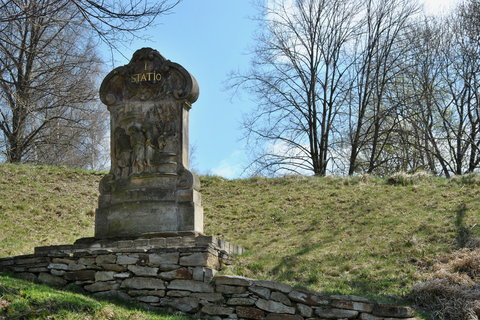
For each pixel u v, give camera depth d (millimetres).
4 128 25969
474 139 29734
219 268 10773
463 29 29609
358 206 16078
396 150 33500
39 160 28859
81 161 32125
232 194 19047
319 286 10805
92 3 10508
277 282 9656
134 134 12438
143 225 12023
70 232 15289
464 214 14109
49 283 10352
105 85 12859
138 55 12766
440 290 10266
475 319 9484
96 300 9477
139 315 9102
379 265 11758
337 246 12984
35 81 23219
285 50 29469
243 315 9602
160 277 10031
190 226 11945
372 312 9391
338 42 29641
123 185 12367
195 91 12664
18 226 15188
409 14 29938
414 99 31031
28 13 12211
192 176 12195
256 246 13469
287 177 20438
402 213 14961
